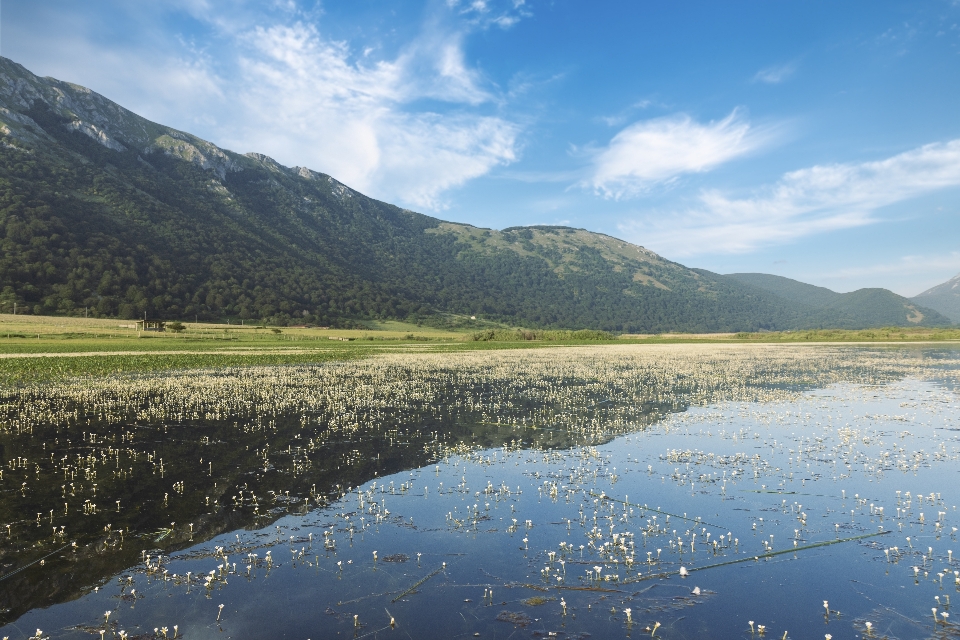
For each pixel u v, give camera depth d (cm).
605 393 3559
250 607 932
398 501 1491
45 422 2500
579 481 1673
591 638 845
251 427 2433
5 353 6178
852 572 1085
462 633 858
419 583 1027
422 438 2250
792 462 1883
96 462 1853
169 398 3194
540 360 6384
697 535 1269
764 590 1014
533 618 906
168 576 1044
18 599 953
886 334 14175
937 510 1423
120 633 838
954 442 2173
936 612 932
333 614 915
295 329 16288
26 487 1578
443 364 5756
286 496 1524
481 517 1372
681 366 5566
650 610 938
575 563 1119
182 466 1812
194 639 834
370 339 12644
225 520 1343
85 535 1236
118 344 8200
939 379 4388
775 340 14050
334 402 3112
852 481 1669
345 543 1210
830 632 873
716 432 2370
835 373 4841
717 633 865
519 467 1827
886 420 2630
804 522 1343
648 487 1616
